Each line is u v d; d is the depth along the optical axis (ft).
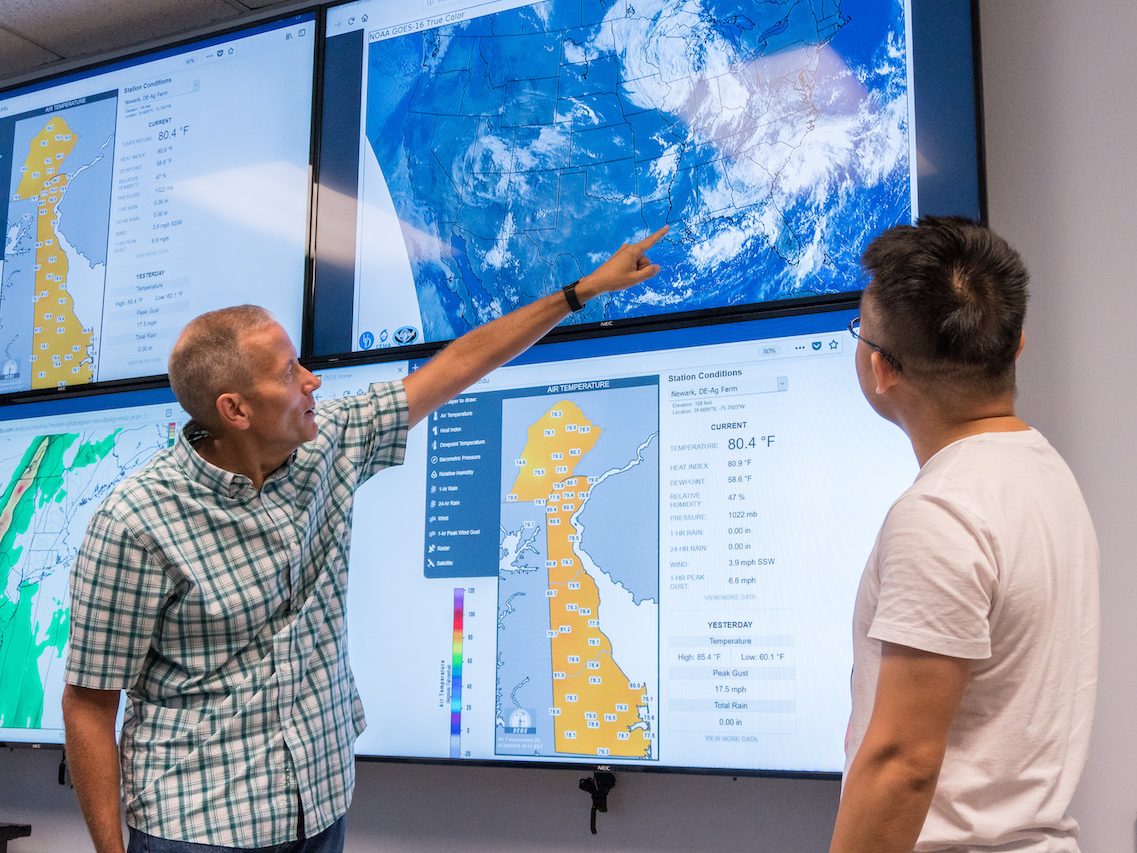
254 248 8.56
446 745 7.25
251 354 5.16
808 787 6.62
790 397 6.70
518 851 7.27
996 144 6.67
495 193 7.79
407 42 8.28
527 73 7.84
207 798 5.06
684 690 6.67
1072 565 3.38
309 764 5.24
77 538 8.71
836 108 6.83
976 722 3.29
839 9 6.91
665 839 6.90
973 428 3.60
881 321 3.67
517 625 7.20
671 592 6.81
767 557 6.59
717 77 7.23
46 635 8.60
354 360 7.94
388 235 8.07
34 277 9.46
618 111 7.51
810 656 6.39
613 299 7.29
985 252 3.56
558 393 7.38
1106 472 6.14
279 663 5.25
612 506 7.07
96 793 5.05
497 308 7.63
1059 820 3.25
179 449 5.36
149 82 9.30
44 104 9.76
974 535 3.23
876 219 6.61
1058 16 6.65
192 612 5.15
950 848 3.27
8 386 9.36
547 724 7.00
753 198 6.99
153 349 8.80
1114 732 5.94
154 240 8.99
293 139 8.58
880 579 3.45
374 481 7.81
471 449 7.56
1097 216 6.39
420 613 7.50
